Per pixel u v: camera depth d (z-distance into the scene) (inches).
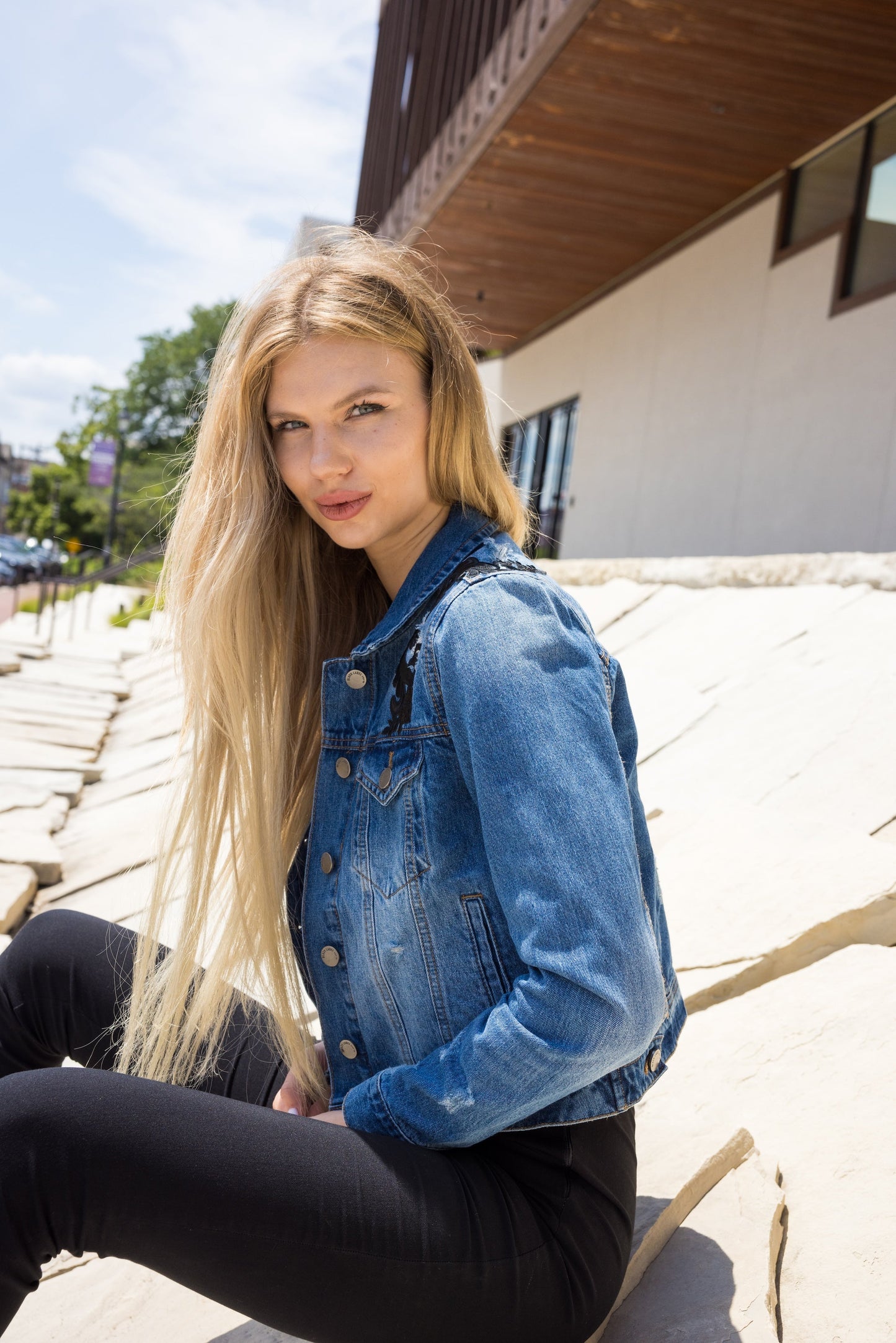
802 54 286.8
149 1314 57.1
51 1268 63.7
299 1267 38.1
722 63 293.9
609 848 36.6
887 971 74.5
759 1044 71.1
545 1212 42.0
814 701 130.0
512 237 449.4
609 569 263.6
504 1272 39.8
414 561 48.2
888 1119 61.6
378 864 43.1
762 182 377.7
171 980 51.1
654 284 456.1
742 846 95.1
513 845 36.9
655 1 261.6
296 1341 51.3
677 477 426.0
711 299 408.8
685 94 313.3
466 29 413.4
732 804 106.7
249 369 46.0
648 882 48.0
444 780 41.1
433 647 41.1
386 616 45.1
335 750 45.3
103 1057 54.7
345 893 44.6
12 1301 37.8
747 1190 56.2
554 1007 36.3
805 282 347.6
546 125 340.8
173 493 55.9
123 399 2073.1
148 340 2094.0
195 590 50.6
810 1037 70.4
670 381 438.0
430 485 46.7
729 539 385.1
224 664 50.1
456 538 45.7
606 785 37.5
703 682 155.4
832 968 76.8
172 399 2057.1
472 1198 40.3
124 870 133.0
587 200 403.2
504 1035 37.7
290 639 52.5
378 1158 39.9
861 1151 59.9
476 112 360.8
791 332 353.4
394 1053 45.1
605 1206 43.4
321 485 46.3
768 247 371.9
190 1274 38.6
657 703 152.2
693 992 78.5
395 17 581.3
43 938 55.2
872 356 310.2
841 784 107.0
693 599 210.4
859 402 314.7
